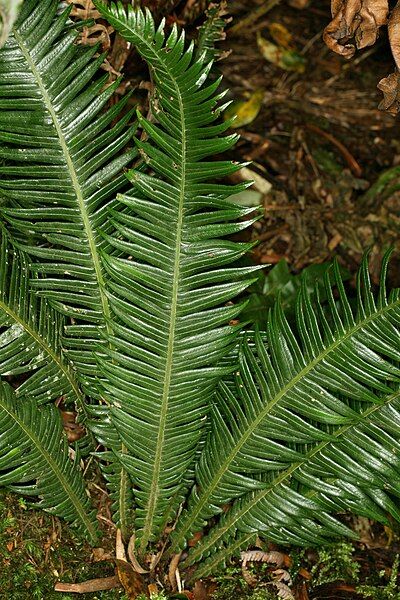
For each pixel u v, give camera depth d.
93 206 1.83
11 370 1.89
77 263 1.88
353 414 1.85
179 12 2.53
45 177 1.83
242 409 2.06
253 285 2.85
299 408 1.88
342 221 3.57
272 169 3.75
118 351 1.95
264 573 2.27
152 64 1.55
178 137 1.64
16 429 1.86
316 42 4.45
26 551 2.11
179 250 1.75
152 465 1.99
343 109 4.14
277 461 2.00
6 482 1.90
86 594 2.11
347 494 1.97
